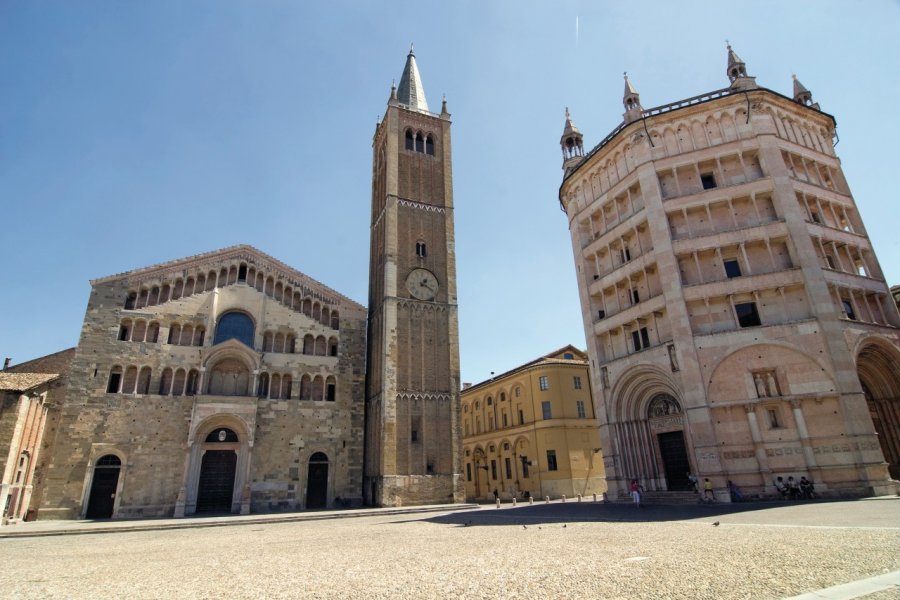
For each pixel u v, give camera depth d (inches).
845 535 661.9
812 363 1445.6
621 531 867.4
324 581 534.3
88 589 535.2
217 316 2133.4
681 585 438.9
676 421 1668.3
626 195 1953.7
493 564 590.2
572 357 3088.1
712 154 1749.5
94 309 1952.5
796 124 1829.5
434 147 2815.0
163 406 1934.1
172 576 602.5
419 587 483.5
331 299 2363.4
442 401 2285.9
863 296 1637.6
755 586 422.0
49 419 1886.1
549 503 2071.9
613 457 1812.3
